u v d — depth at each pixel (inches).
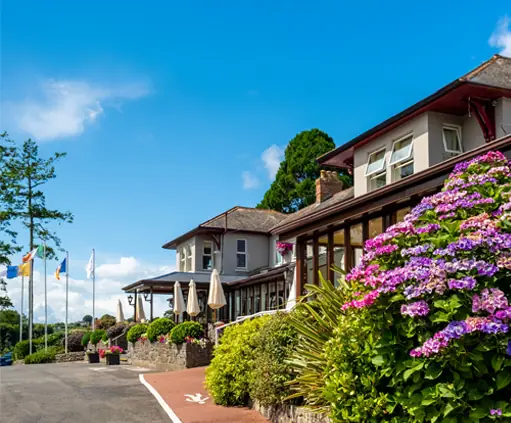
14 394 587.2
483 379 187.9
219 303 928.9
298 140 1941.4
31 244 1800.0
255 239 1393.9
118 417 424.8
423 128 583.2
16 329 2428.6
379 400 224.1
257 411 417.1
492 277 191.5
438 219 234.5
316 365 317.7
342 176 1717.5
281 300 1117.1
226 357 449.4
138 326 1053.8
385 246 221.6
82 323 2544.3
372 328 216.5
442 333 180.5
